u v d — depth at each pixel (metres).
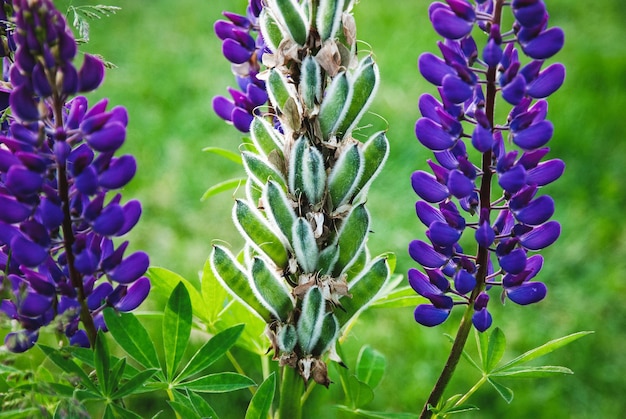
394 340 1.22
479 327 0.75
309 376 0.75
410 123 1.68
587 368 1.22
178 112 1.75
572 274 1.40
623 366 1.23
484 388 1.15
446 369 0.76
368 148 0.73
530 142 0.72
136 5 2.17
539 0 0.70
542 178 0.73
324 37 0.71
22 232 0.70
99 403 0.94
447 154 0.74
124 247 0.71
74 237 0.70
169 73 1.88
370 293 0.75
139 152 1.62
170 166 1.59
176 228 1.44
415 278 0.75
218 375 0.76
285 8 0.71
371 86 0.72
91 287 0.72
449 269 0.76
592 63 1.91
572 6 2.22
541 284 0.75
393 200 1.53
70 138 0.69
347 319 0.75
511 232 0.74
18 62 0.67
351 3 0.72
